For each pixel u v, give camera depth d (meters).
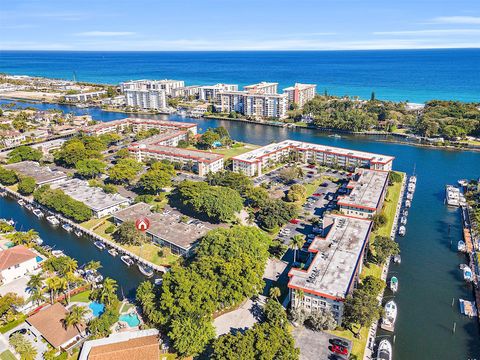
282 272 181.38
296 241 181.75
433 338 146.25
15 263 175.38
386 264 189.75
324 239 180.38
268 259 191.00
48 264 174.12
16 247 185.25
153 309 143.50
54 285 153.62
